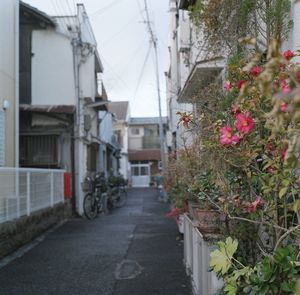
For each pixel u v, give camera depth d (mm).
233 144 2945
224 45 5660
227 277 3146
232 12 5266
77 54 15375
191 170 5938
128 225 12398
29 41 15227
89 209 14250
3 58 10883
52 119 15273
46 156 15273
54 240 9812
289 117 1657
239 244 3699
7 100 11141
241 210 3484
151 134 45312
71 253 8281
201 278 4832
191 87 7816
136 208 18281
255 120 2703
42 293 5730
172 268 7023
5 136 10992
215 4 5527
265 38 4422
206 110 4863
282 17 4211
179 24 13828
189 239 6336
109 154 28516
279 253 2637
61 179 13562
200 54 8758
